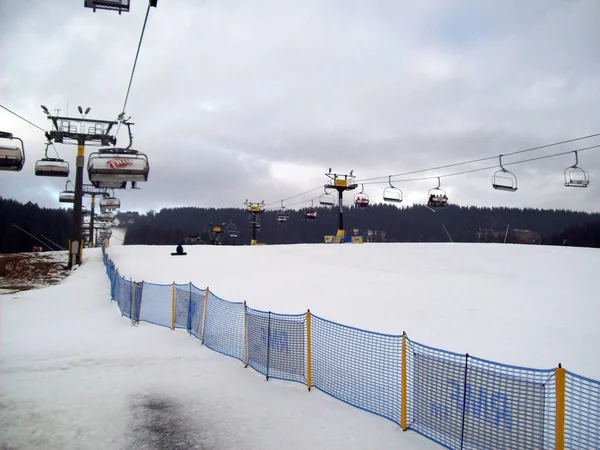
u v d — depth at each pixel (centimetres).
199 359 826
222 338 879
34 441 463
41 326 1179
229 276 2203
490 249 2733
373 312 1316
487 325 1136
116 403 585
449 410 466
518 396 413
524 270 2097
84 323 1228
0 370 732
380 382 596
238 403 591
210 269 2512
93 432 491
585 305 1372
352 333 685
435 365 489
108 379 694
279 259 3005
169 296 1195
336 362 635
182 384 672
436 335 1030
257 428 508
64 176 2262
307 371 664
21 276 2522
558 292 1598
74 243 2838
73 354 843
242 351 818
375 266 2469
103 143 2878
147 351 876
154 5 605
